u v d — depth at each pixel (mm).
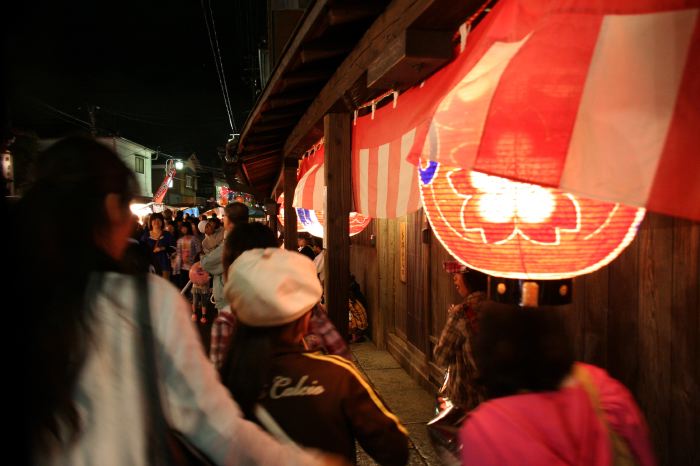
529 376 1544
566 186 1288
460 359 3615
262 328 1992
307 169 7902
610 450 1488
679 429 2467
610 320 2957
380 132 4266
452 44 2678
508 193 1543
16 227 1213
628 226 1529
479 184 1601
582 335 3207
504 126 1399
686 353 2426
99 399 1188
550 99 1360
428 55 2654
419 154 1637
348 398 1923
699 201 1100
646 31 1241
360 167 4836
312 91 5379
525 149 1362
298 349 2031
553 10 1513
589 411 1512
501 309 1646
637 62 1243
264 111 6164
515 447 1436
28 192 1260
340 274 4551
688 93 1148
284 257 2082
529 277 1641
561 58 1390
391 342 8297
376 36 3229
